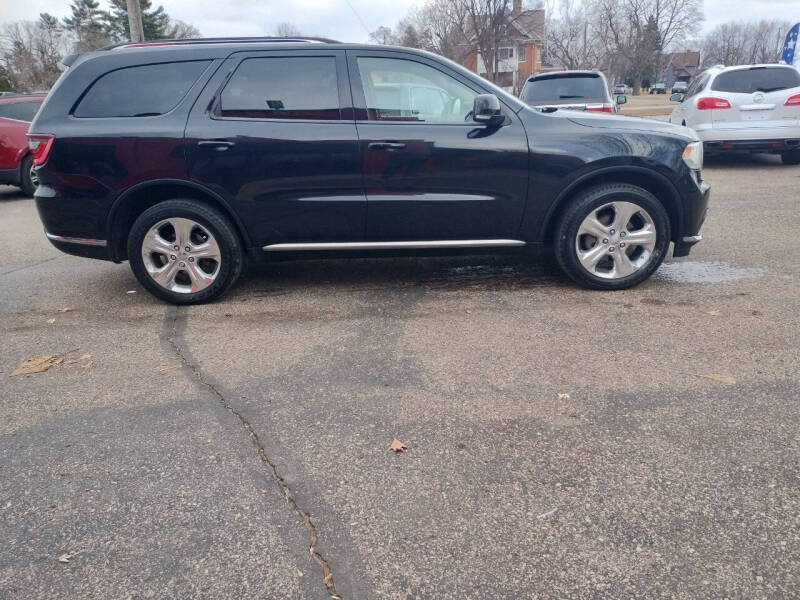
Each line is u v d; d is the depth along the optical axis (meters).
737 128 10.03
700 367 3.41
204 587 2.04
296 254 4.66
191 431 2.93
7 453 2.80
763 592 1.95
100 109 4.42
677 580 2.01
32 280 5.55
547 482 2.50
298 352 3.79
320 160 4.37
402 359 3.65
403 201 4.46
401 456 2.69
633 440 2.75
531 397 3.15
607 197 4.50
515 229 4.59
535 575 2.05
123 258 4.79
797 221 6.75
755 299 4.43
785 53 16.55
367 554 2.16
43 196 4.49
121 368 3.64
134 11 14.29
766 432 2.77
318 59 4.41
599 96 10.35
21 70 52.97
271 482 2.55
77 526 2.33
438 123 4.43
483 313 4.35
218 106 4.38
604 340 3.82
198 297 4.65
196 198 4.54
